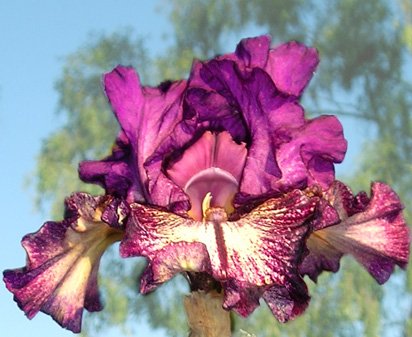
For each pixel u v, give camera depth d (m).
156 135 0.37
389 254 0.37
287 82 0.37
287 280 0.34
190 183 0.37
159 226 0.35
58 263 0.37
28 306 0.36
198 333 0.36
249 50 0.37
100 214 0.37
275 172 0.37
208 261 0.34
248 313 0.33
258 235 0.35
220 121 0.38
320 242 0.38
